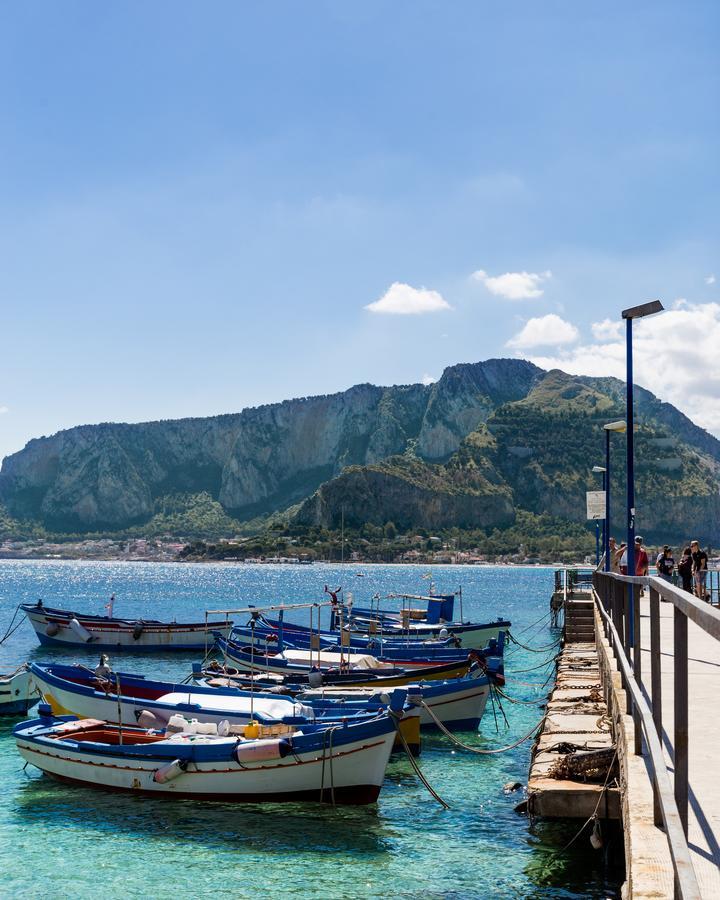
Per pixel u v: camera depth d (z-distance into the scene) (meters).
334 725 22.44
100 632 60.66
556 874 16.53
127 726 25.02
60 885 16.98
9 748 28.48
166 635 60.28
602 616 28.78
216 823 20.48
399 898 16.06
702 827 7.16
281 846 18.97
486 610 111.38
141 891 16.64
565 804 16.17
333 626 48.91
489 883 16.61
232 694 26.75
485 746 28.97
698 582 39.28
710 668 16.59
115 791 22.67
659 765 6.20
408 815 20.98
